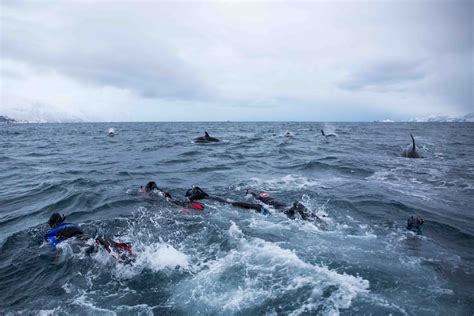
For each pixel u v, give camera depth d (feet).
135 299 15.21
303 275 16.47
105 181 40.65
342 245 20.45
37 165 55.83
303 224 24.31
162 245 20.77
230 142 99.19
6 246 21.44
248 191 33.22
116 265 18.42
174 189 36.47
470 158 61.62
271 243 20.57
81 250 20.35
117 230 23.54
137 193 33.78
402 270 17.13
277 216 26.27
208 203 30.01
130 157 64.95
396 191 35.17
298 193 33.86
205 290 15.57
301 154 67.56
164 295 15.42
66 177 44.11
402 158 60.95
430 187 37.24
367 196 32.60
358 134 146.61
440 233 23.08
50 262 19.10
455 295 14.80
